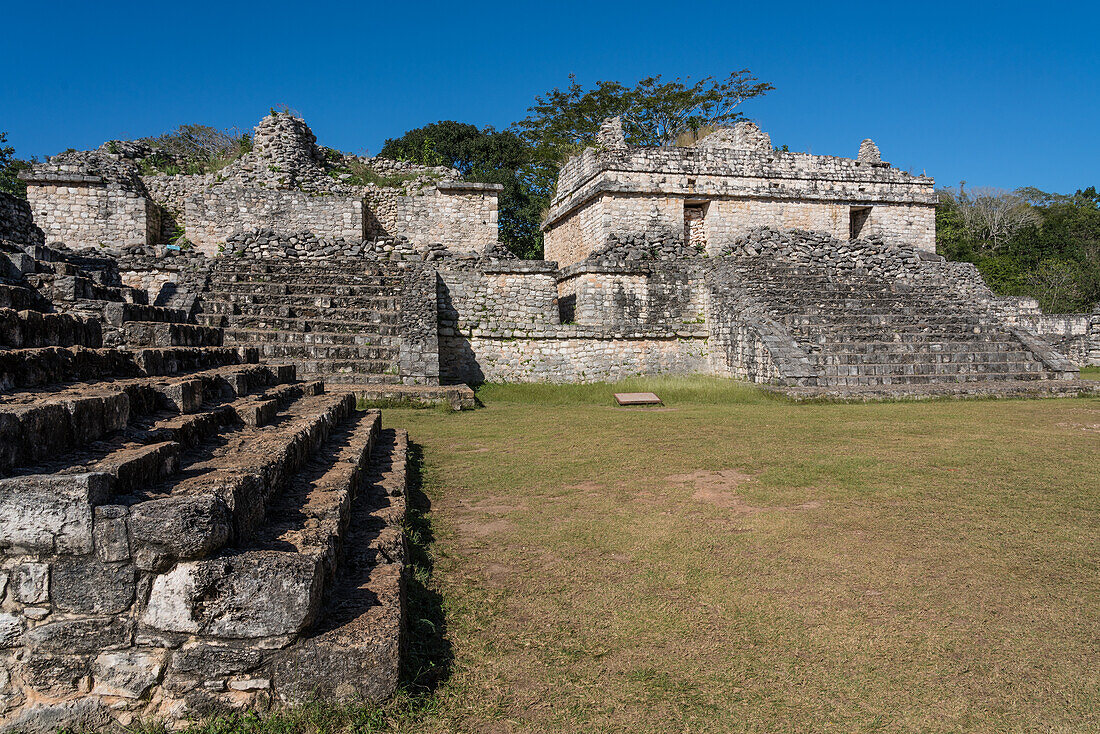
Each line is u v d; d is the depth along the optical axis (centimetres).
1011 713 267
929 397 1338
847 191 2317
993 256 4031
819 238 2066
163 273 1650
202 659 260
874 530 484
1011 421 1018
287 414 613
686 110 3603
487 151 3994
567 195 2448
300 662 265
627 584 396
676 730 260
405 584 355
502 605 370
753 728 261
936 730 258
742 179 2222
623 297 1806
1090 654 311
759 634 333
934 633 332
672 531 490
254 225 2086
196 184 2172
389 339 1448
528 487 625
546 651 320
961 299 1902
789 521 508
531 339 1694
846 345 1545
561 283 1981
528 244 3541
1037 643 321
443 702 278
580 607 367
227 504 289
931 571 408
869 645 321
